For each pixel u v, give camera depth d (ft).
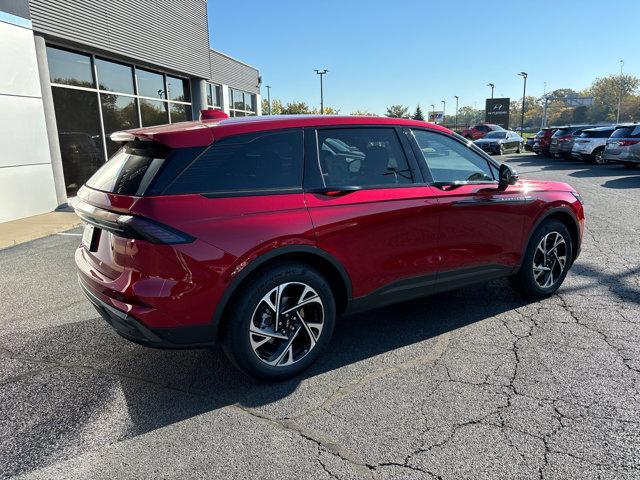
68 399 9.77
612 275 16.81
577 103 304.91
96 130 39.19
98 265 9.77
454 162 12.79
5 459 7.95
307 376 10.53
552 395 9.50
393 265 11.30
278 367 10.10
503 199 13.07
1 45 27.96
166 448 8.18
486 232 12.86
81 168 37.32
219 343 9.84
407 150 11.89
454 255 12.34
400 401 9.44
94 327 13.44
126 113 44.04
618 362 10.73
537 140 79.92
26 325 13.64
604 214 28.30
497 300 14.79
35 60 30.53
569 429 8.43
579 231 15.20
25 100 29.78
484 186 12.86
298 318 10.26
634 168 56.54
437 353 11.41
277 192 9.84
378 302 11.43
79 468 7.72
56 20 32.53
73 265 19.77
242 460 7.84
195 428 8.73
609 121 362.74
